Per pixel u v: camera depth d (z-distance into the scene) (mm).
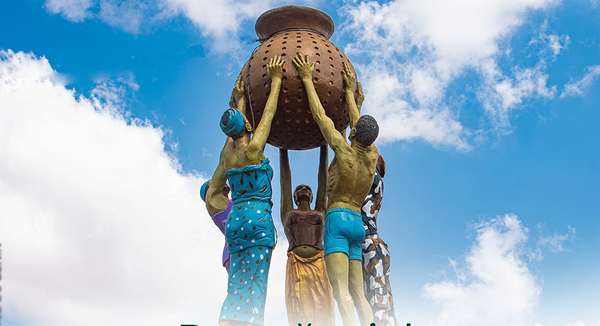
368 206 14594
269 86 13414
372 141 13078
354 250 13070
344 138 13023
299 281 13117
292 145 14039
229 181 12875
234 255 12508
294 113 13422
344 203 13016
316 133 13773
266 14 14508
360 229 12969
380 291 13914
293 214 13523
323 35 14703
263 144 12742
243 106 13719
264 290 12289
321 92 13438
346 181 12914
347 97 13664
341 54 14047
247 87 13727
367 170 13062
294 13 14422
